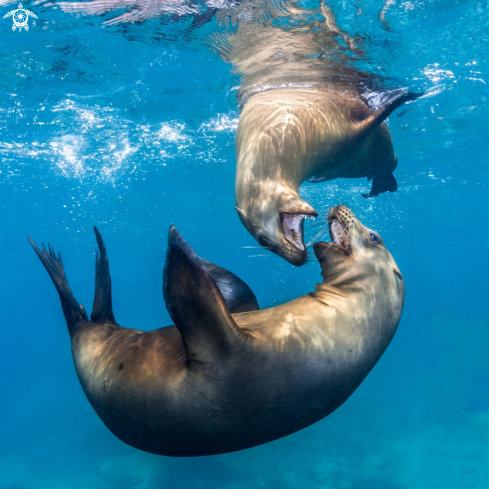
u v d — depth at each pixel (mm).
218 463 15055
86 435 20141
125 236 33719
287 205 3711
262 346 2484
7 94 9656
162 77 8648
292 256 3562
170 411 2529
